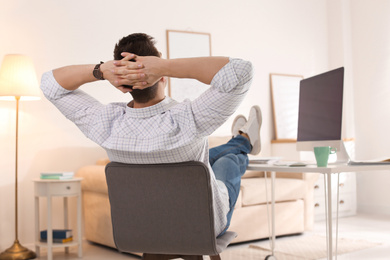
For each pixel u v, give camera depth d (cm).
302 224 406
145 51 151
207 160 159
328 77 241
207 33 474
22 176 379
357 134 538
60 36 396
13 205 375
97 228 373
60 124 396
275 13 525
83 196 395
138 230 159
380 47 514
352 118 540
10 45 376
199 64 139
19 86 341
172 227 153
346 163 219
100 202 368
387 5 507
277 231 389
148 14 440
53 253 362
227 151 239
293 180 406
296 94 532
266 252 342
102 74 151
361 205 537
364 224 452
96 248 375
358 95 538
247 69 137
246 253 339
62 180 337
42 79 162
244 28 502
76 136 403
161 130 146
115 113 156
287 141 491
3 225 370
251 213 374
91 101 162
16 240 351
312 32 550
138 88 145
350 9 548
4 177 372
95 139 154
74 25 403
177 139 144
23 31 382
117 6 423
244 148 246
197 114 144
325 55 556
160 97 155
